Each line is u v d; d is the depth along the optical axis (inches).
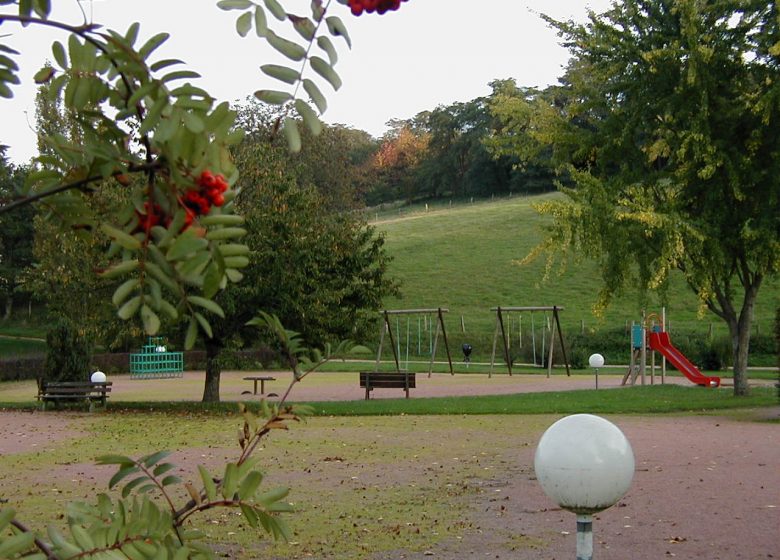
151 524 99.3
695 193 918.4
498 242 2844.5
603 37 927.0
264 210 913.5
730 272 956.6
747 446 580.7
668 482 443.2
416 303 2349.9
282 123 74.7
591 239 895.1
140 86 73.9
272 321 123.2
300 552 307.7
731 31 887.1
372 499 406.3
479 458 540.7
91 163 81.0
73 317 976.3
